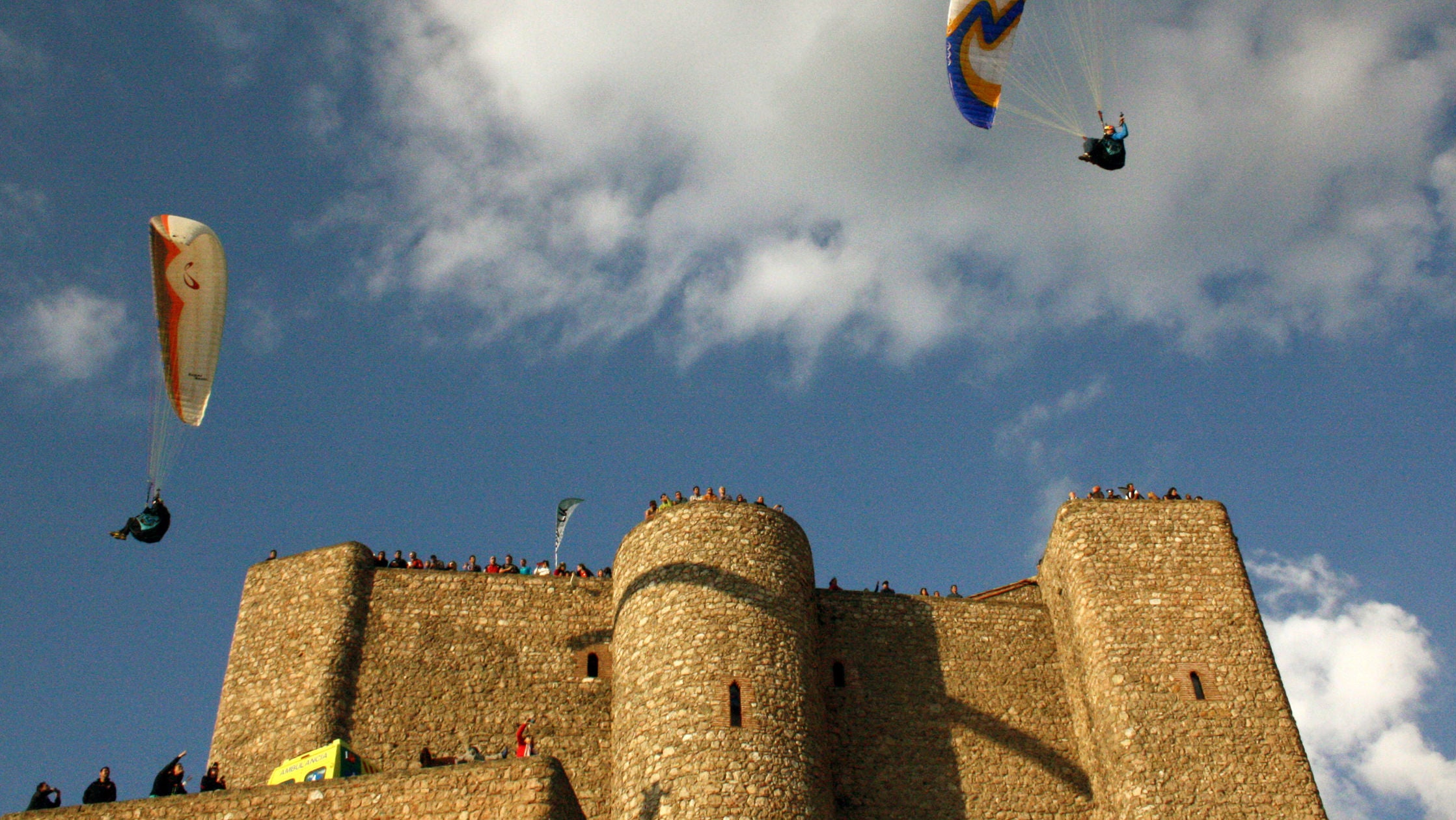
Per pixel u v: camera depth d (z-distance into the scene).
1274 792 36.91
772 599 38.97
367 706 39.81
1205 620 40.22
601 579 43.44
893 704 41.09
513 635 41.81
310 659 40.44
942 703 41.31
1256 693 38.72
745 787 34.91
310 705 39.44
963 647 42.62
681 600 38.59
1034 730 40.94
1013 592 45.53
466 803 30.47
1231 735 37.91
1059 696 41.81
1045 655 42.75
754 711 36.38
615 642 39.91
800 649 38.47
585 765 39.34
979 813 39.16
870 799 39.03
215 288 36.16
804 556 41.19
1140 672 39.16
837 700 40.91
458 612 42.09
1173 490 44.38
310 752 34.69
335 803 30.89
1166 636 39.88
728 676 36.94
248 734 39.44
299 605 41.84
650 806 35.09
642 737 36.44
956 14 39.78
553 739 39.78
